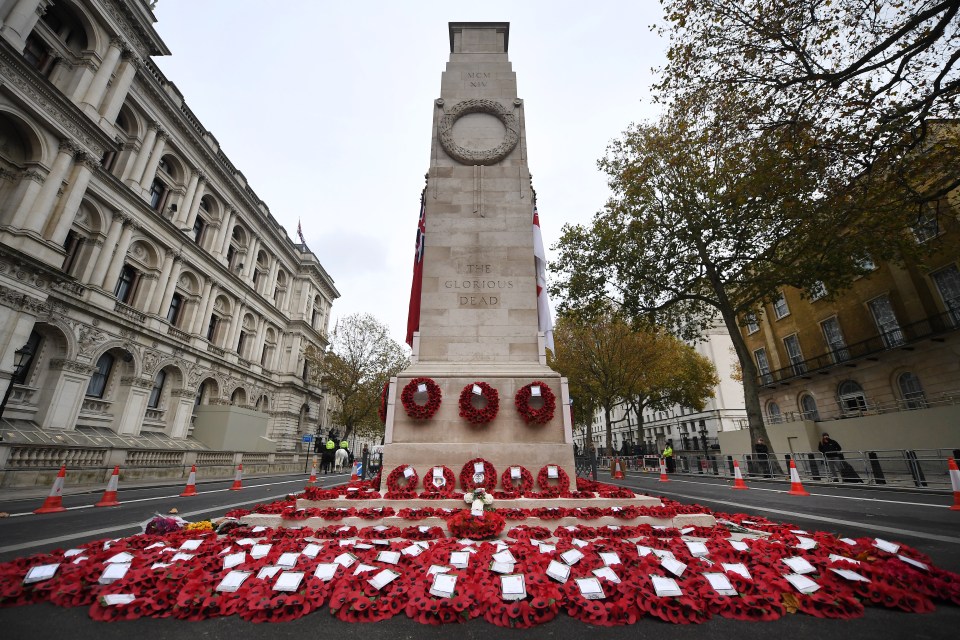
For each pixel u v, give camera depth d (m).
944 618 3.62
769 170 15.17
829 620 3.65
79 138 22.45
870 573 4.21
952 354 22.44
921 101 12.06
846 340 28.14
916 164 14.06
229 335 40.34
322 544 5.32
